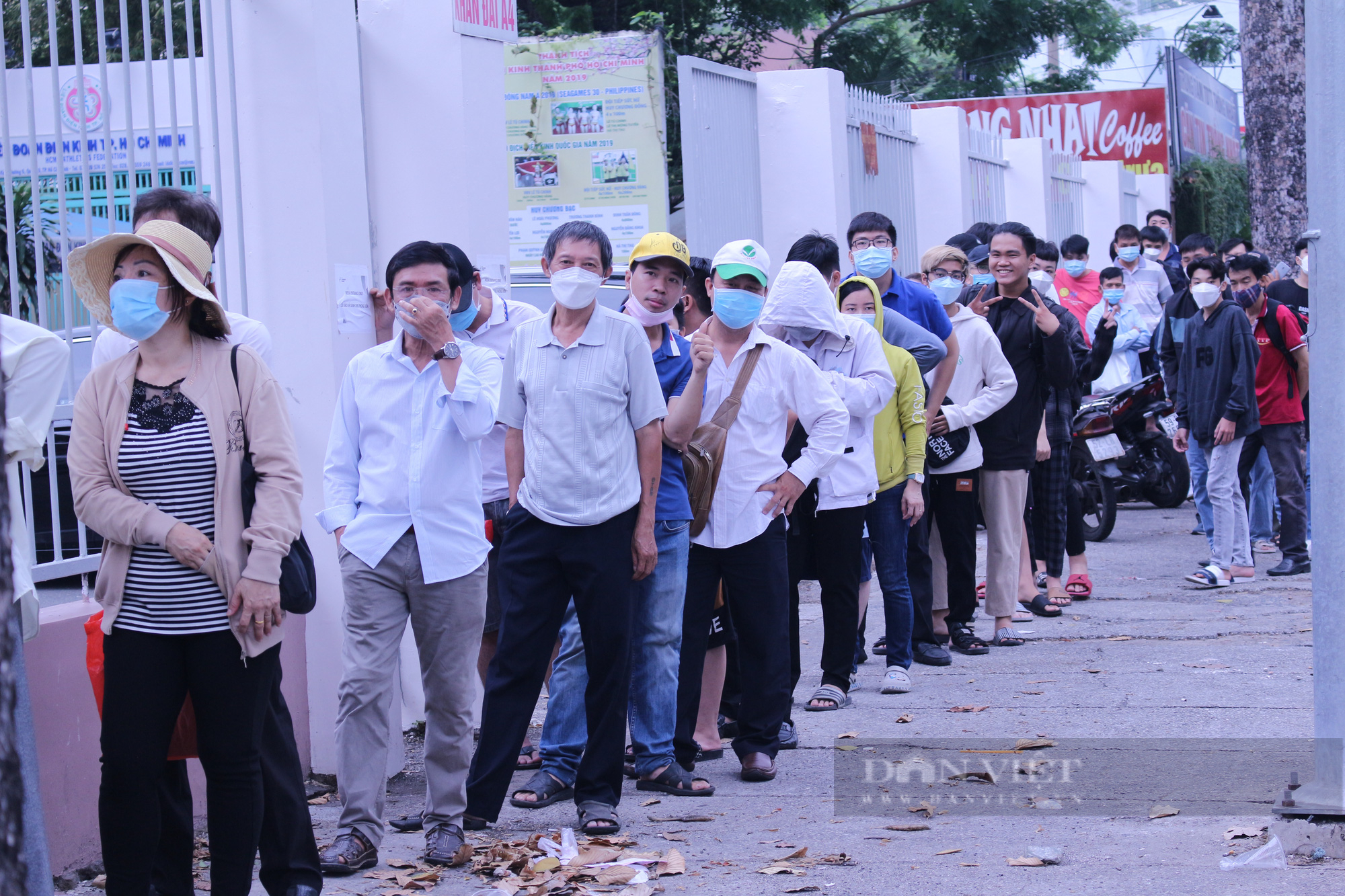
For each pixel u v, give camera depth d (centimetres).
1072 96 2459
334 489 469
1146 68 3597
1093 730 605
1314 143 437
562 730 536
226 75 568
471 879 442
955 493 762
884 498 690
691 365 530
